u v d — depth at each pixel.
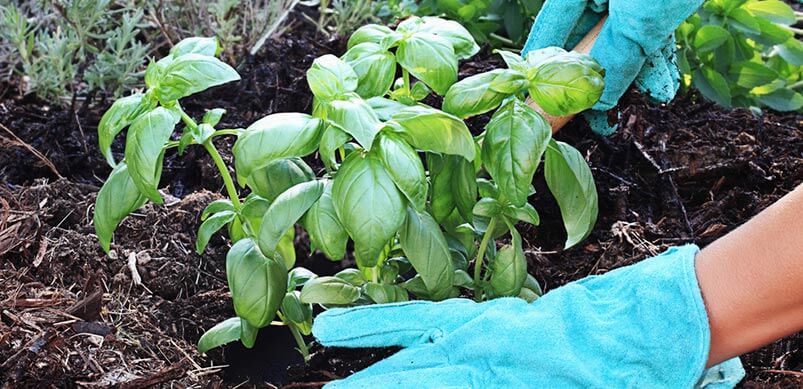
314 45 1.62
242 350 1.23
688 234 1.31
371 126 0.97
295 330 1.17
